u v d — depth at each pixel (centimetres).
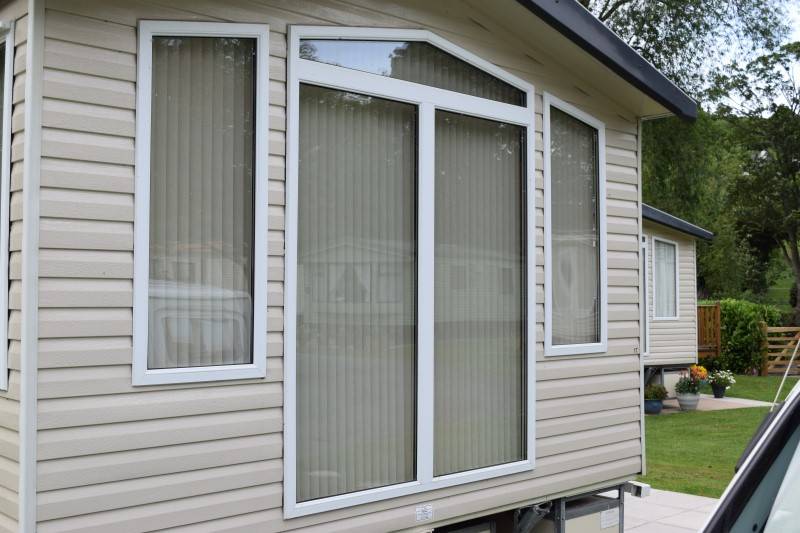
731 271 3194
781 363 1903
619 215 551
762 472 203
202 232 352
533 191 489
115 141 324
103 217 319
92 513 314
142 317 328
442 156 449
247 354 363
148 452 329
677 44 1898
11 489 306
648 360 1374
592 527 529
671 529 652
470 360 459
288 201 373
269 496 366
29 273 300
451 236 451
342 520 396
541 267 494
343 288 402
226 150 360
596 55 484
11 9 321
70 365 309
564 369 507
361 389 409
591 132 538
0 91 338
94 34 320
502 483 468
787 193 2750
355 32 403
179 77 348
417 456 428
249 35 363
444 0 444
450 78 452
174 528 336
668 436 1082
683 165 2023
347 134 406
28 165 301
